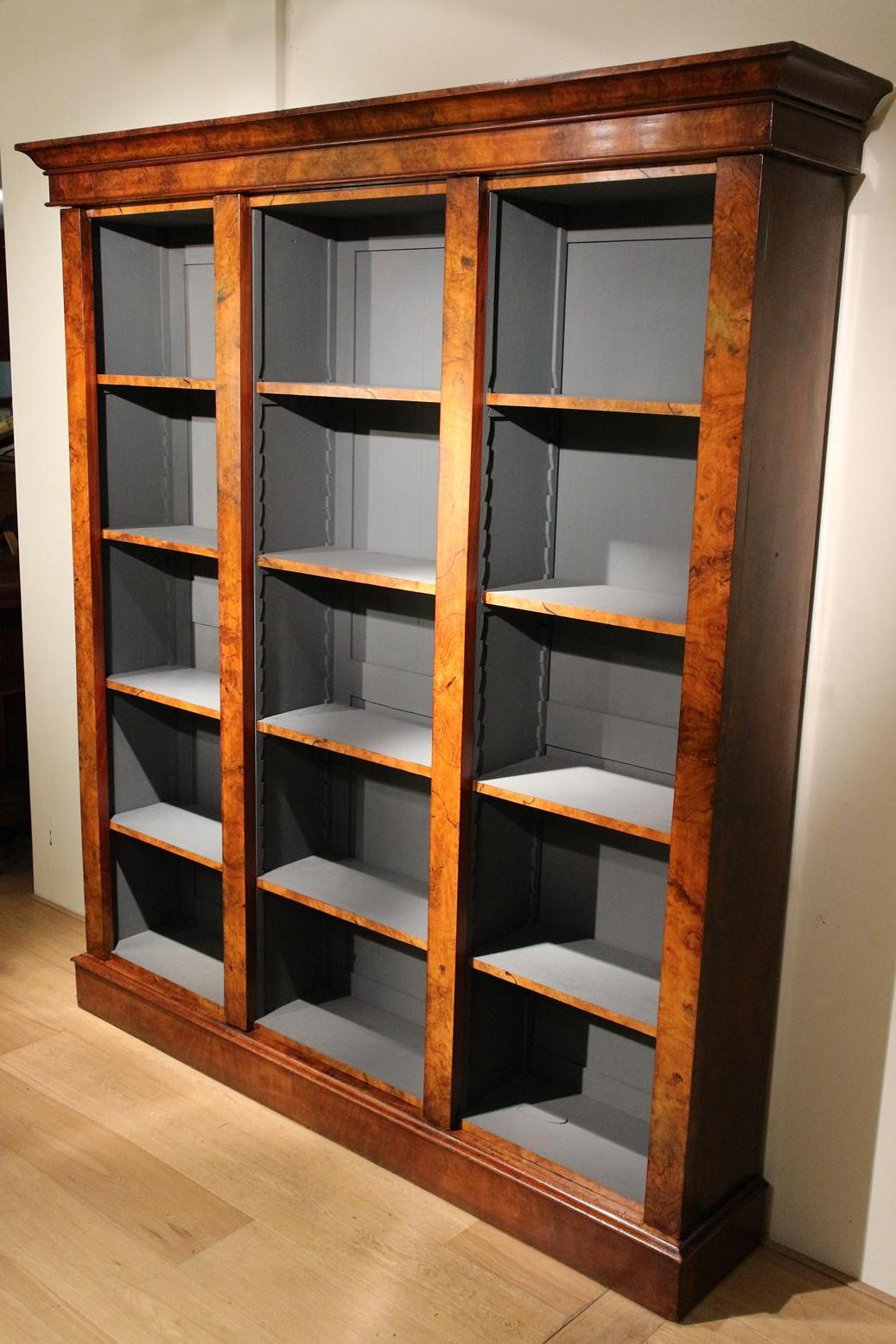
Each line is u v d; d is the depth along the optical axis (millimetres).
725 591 1974
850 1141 2367
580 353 2430
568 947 2586
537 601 2270
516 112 2045
